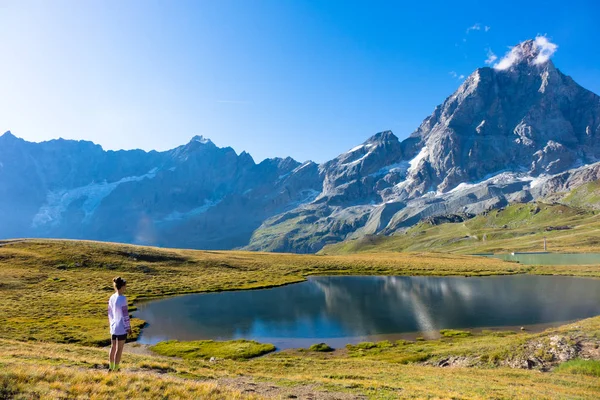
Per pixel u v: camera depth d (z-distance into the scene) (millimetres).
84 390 14320
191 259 150250
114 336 17266
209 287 107812
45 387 14055
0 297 78688
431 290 106875
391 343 55844
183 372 25062
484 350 43781
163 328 67062
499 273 142750
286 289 109938
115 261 128500
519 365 38688
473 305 84500
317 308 83125
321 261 178875
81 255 127688
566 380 31047
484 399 20938
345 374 31906
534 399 22156
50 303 76438
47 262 116438
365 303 88562
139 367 24641
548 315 73062
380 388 23188
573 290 102375
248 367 36938
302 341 58906
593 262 182875
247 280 121812
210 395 16344
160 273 123812
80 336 54562
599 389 28188
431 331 63562
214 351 51500
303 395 20203
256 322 71188
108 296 86500
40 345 35969
